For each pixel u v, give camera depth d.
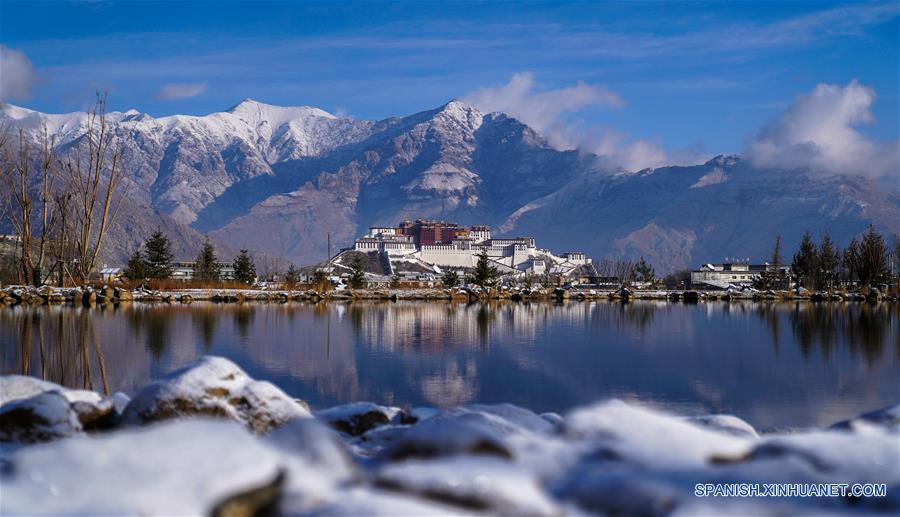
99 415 10.85
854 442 7.99
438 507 5.57
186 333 42.06
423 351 34.81
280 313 65.44
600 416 8.85
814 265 147.12
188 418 10.59
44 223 83.62
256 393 11.05
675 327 52.53
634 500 6.02
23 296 69.38
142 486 5.53
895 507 6.45
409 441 7.63
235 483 5.63
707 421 11.32
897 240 166.75
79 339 37.38
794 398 22.14
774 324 55.59
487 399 21.89
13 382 11.62
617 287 180.25
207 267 136.88
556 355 33.66
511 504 5.69
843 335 45.59
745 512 6.03
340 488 6.43
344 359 31.27
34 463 5.88
